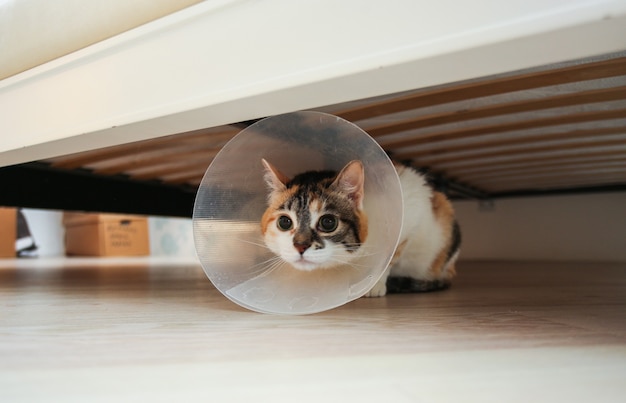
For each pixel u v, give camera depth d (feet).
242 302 2.96
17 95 3.40
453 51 1.95
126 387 1.59
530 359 1.88
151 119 2.78
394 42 2.06
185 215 7.47
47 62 3.18
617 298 3.62
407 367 1.79
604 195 8.43
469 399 1.47
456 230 4.70
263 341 2.21
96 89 2.99
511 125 4.39
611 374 1.70
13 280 5.81
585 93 3.67
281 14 2.32
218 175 3.01
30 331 2.47
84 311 3.14
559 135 4.73
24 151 3.49
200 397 1.49
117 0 2.81
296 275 3.10
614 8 1.68
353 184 3.10
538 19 1.80
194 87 2.60
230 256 3.03
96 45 2.93
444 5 1.96
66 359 1.92
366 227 3.06
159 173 5.98
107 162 5.27
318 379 1.66
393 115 4.02
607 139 4.91
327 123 2.97
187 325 2.60
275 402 1.45
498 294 3.94
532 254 9.03
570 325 2.54
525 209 9.07
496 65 2.06
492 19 1.87
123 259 12.20
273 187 3.17
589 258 8.55
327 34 2.21
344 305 3.35
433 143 4.98
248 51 2.42
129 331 2.45
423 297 3.79
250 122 3.77
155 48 2.72
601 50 1.91
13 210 13.70
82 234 14.05
